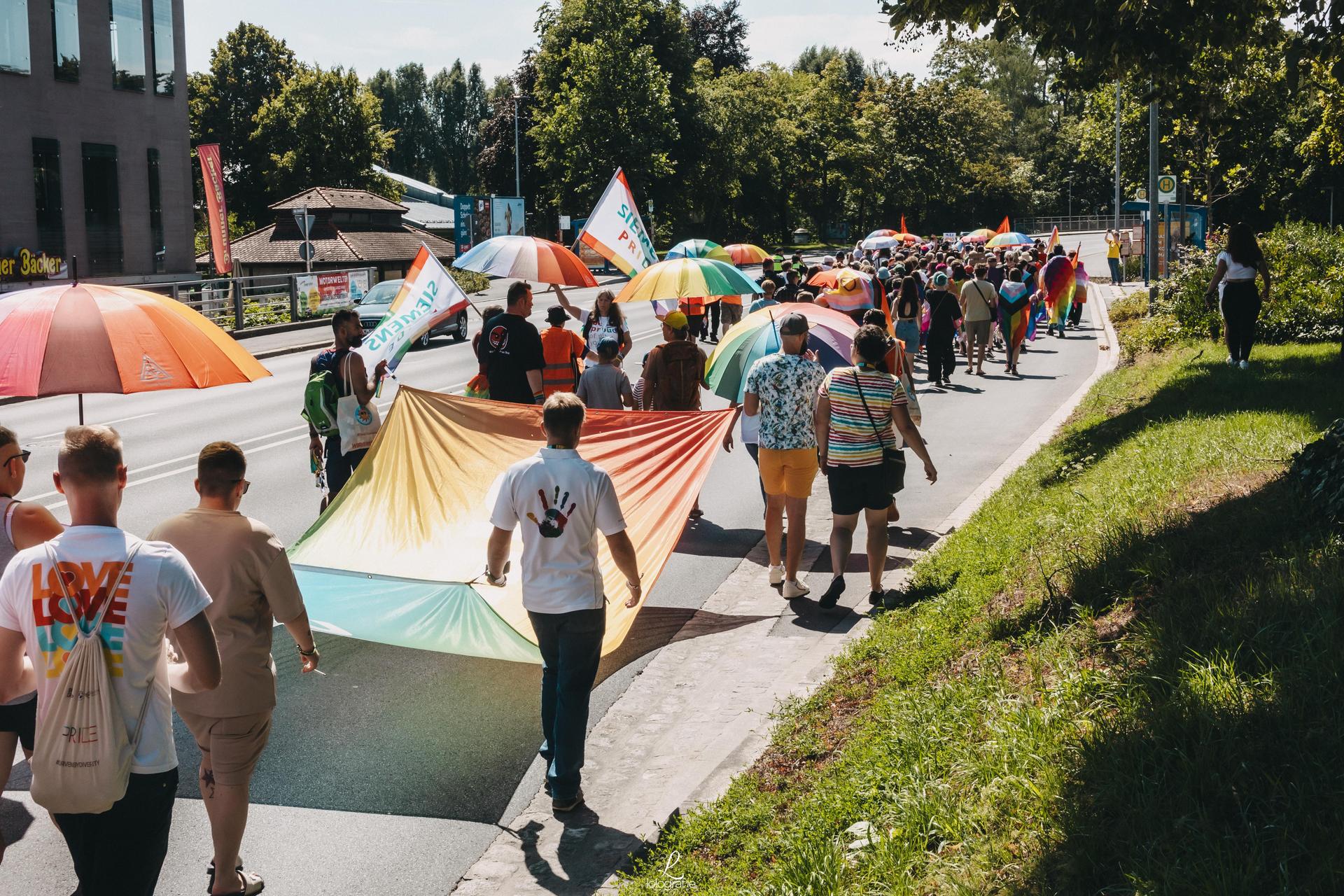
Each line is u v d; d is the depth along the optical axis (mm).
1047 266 25297
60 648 3598
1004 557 7629
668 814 5070
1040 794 4012
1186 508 6988
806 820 4531
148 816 3760
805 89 104750
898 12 10273
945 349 18828
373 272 39875
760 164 86438
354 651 7477
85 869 3812
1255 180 42469
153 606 3672
